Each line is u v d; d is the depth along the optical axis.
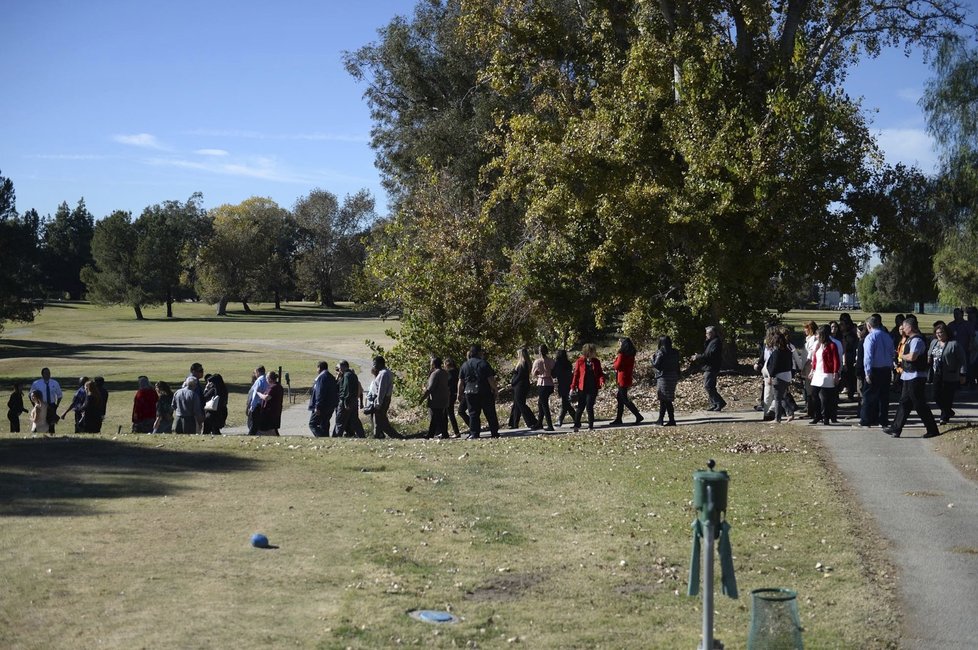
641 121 25.61
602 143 25.62
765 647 7.05
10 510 11.66
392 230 31.61
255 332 100.75
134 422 23.89
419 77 50.78
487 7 29.09
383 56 51.62
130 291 133.50
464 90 49.72
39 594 8.52
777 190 23.39
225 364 60.69
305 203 159.12
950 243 43.06
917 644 7.89
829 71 26.88
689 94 25.06
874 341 19.44
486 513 12.68
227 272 151.75
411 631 8.06
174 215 159.75
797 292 28.55
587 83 29.34
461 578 9.77
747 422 21.55
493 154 44.50
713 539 7.16
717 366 24.36
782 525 11.91
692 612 8.86
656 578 9.95
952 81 43.22
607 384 31.05
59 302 177.50
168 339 90.00
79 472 14.33
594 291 29.78
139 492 13.10
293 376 52.25
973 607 8.77
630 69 25.78
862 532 11.45
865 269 27.28
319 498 13.25
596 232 28.42
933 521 11.95
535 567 10.27
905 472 15.06
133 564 9.61
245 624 8.02
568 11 36.47
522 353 24.25
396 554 10.50
